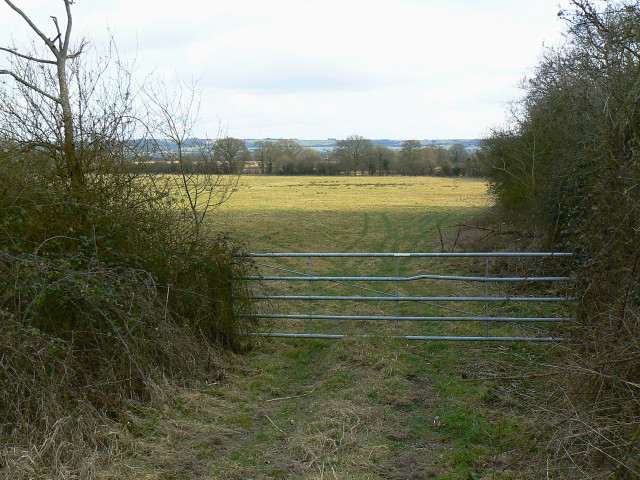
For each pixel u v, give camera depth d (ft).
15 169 18.17
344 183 204.64
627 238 16.21
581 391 14.12
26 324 15.88
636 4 23.15
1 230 16.83
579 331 17.71
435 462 13.96
